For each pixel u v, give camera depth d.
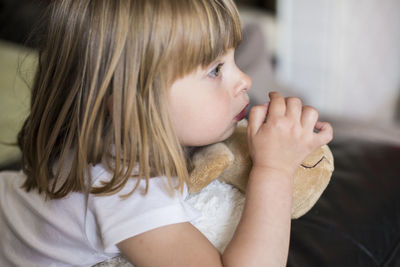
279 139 0.53
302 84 1.78
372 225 0.68
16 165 1.05
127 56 0.53
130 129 0.53
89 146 0.57
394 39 1.74
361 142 0.92
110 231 0.49
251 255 0.47
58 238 0.59
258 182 0.51
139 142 0.53
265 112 0.56
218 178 0.60
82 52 0.55
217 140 0.59
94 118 0.54
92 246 0.55
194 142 0.59
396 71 1.79
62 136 0.62
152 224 0.49
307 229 0.66
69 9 0.56
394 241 0.67
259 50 1.53
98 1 0.54
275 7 2.65
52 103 0.60
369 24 1.67
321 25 1.66
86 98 0.56
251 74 1.44
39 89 0.63
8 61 1.67
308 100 1.59
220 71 0.57
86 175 0.56
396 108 1.82
